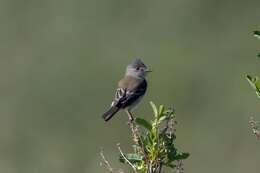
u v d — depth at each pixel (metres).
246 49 34.16
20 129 29.95
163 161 8.73
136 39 34.84
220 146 27.72
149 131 8.77
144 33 35.03
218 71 32.97
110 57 33.50
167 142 8.72
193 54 33.56
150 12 35.50
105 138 28.52
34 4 35.00
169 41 34.66
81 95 31.48
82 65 32.75
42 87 31.80
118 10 35.50
